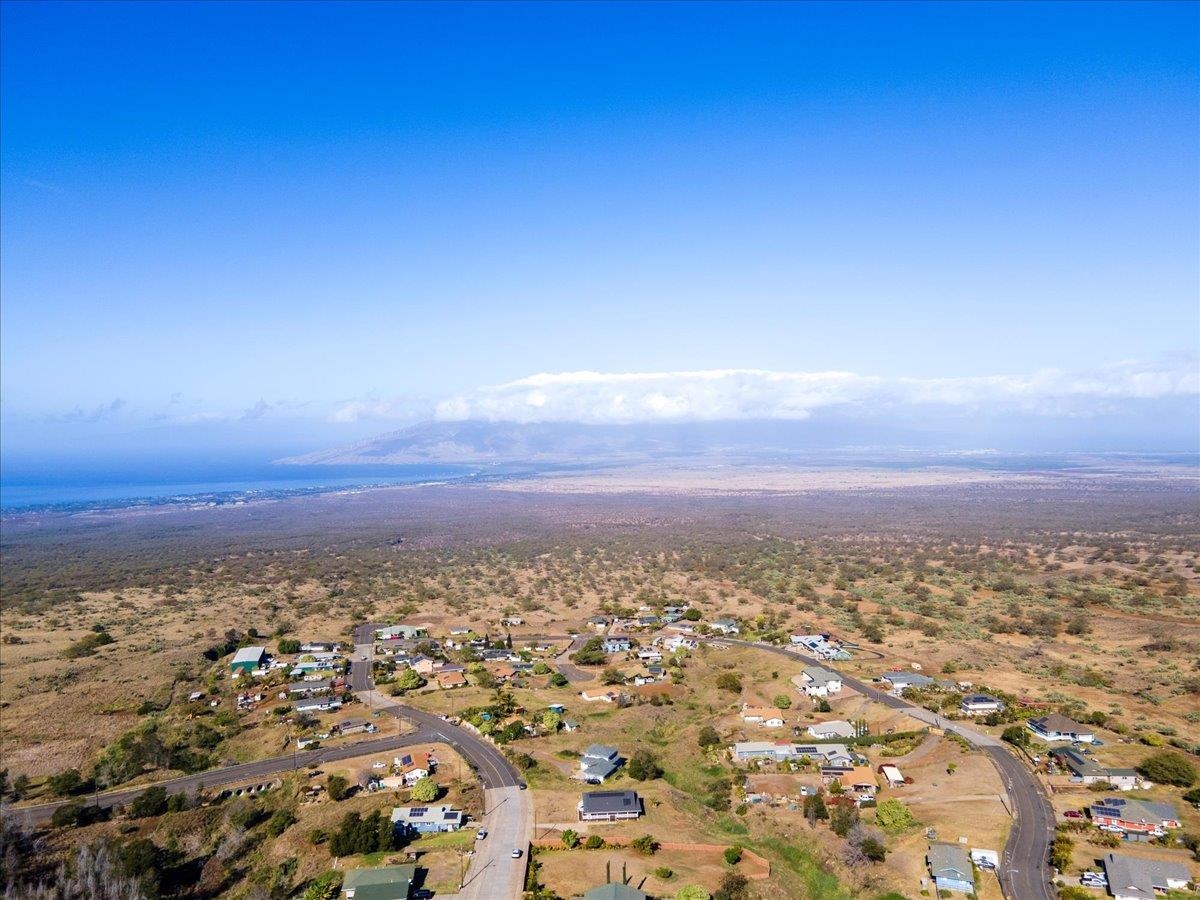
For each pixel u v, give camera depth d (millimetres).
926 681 144875
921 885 82062
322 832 95750
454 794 105812
